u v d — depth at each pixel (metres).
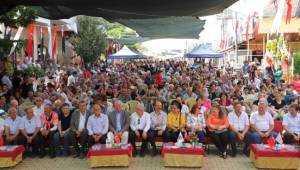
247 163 10.29
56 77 21.58
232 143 10.94
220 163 10.29
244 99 15.81
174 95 15.23
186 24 20.22
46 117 11.17
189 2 10.50
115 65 43.41
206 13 12.56
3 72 15.66
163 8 11.34
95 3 10.50
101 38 34.75
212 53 29.30
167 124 11.25
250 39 32.28
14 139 10.94
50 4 10.85
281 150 9.69
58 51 33.03
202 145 10.49
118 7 11.15
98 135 10.96
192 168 9.78
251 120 11.24
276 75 22.12
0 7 11.18
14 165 9.92
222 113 11.09
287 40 29.44
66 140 11.04
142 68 36.66
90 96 14.63
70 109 11.84
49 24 25.39
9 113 11.05
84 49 33.69
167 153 9.84
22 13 14.38
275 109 13.38
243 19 31.08
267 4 24.88
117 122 11.12
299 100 12.84
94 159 9.84
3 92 14.20
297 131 11.09
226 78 21.59
